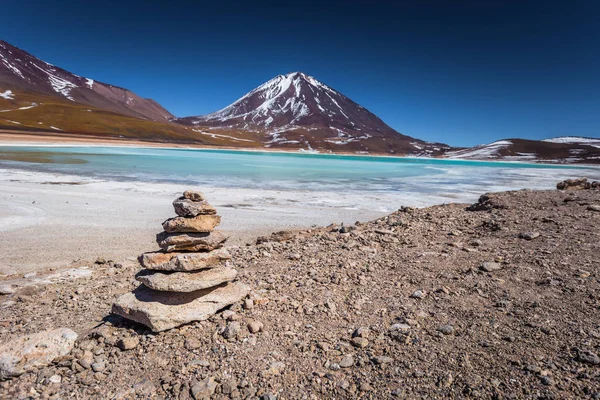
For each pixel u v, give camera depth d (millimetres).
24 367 4160
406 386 3748
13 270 9188
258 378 4012
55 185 24562
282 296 6086
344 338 4723
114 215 16297
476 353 4164
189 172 39906
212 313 5297
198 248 5445
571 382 3543
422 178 43344
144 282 5215
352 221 16656
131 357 4465
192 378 4059
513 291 5691
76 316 5816
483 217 11430
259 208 19453
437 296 5781
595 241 7617
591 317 4688
